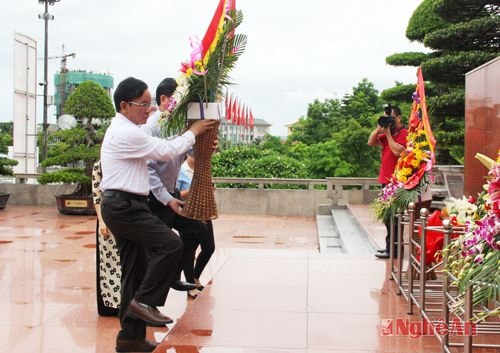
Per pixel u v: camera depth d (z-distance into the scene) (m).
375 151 19.58
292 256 7.25
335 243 10.16
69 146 13.64
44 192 15.38
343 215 13.11
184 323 4.51
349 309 4.94
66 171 13.62
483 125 5.82
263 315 4.74
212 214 4.50
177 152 4.08
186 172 6.14
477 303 3.10
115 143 4.04
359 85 29.28
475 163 6.09
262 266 6.62
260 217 14.27
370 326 4.48
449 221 3.75
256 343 4.08
